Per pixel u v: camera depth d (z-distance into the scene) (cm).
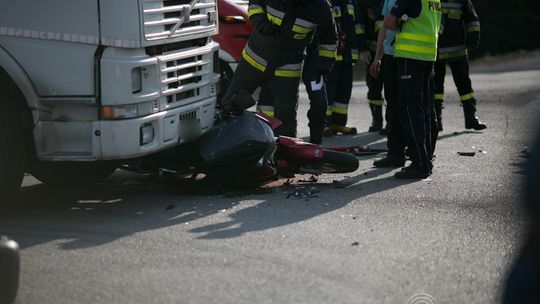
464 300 686
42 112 946
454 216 960
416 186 1127
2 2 935
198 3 1060
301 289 708
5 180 962
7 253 639
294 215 959
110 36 924
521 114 1833
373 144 1492
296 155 1112
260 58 1187
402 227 909
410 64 1159
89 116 944
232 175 1072
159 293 702
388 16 1162
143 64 948
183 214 969
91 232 891
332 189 1108
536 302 511
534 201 492
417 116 1170
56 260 792
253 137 1054
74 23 926
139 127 951
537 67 3142
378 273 750
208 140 1068
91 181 1167
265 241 848
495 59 3778
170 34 991
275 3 1173
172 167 1091
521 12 4484
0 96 954
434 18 1170
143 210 993
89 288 716
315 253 807
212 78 1109
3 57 937
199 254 805
